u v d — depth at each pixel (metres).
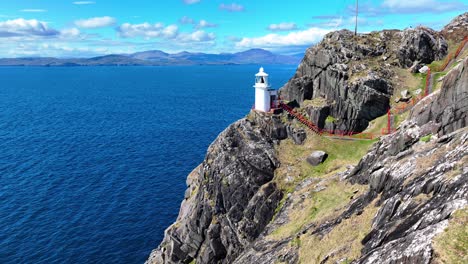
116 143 131.62
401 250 22.58
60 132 147.75
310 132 66.50
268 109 68.75
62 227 73.31
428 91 64.38
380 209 31.05
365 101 65.62
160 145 129.38
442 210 23.42
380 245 27.02
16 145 127.12
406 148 39.53
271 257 40.75
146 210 81.69
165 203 85.12
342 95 67.81
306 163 61.16
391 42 75.69
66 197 85.88
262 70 68.19
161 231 74.12
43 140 134.38
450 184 25.31
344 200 42.97
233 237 57.56
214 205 60.41
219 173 61.72
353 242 31.09
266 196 57.12
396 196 29.92
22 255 64.31
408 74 70.38
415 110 44.09
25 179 95.44
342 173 51.28
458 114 35.84
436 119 39.22
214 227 59.06
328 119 68.25
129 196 87.81
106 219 77.12
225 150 63.62
